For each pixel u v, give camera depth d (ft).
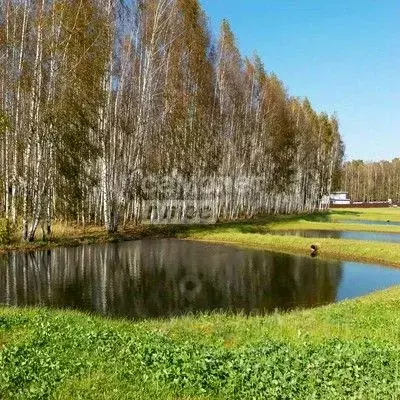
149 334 42.39
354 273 98.12
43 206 128.06
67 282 79.66
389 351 36.91
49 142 126.62
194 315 62.03
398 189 595.88
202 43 186.09
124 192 165.78
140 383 29.07
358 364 33.30
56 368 30.86
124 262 102.68
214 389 28.78
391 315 53.88
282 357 34.60
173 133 189.26
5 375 29.14
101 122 151.12
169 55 170.30
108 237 139.44
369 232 185.78
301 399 27.63
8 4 120.88
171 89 176.45
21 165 139.54
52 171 139.44
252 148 244.01
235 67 215.51
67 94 132.77
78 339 37.99
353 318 53.11
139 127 160.86
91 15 135.64
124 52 155.74
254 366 31.68
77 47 130.52
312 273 97.04
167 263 103.60
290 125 273.33
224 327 48.88
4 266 92.22
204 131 195.93
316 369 32.07
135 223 173.58
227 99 214.90
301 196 338.95
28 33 125.49
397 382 29.84
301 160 328.70
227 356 34.76
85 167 178.29
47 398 26.55
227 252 122.83
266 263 107.45
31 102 119.65
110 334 40.42
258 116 246.47
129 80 163.12
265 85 247.70
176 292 75.97
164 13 165.78
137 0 157.79
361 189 618.03
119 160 163.43
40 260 99.60
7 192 130.82
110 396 26.86
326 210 357.41
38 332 40.50
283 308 68.44
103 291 74.43
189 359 32.76
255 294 77.20
